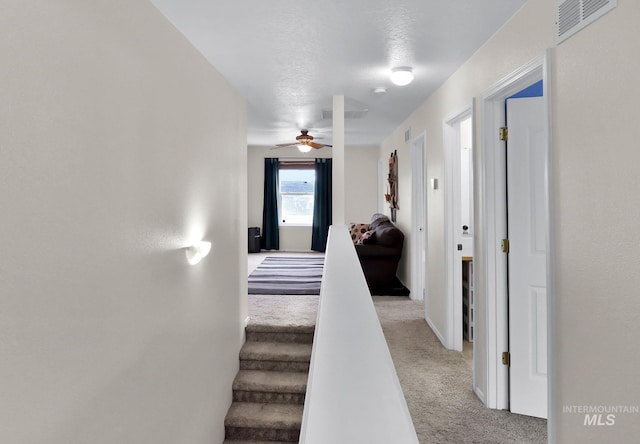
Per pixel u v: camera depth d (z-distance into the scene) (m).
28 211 1.01
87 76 1.24
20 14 0.98
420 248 5.45
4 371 0.95
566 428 1.87
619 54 1.50
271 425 2.85
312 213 9.17
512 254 2.69
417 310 5.05
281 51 3.04
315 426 0.52
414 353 3.73
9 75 0.95
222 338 2.79
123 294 1.45
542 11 2.05
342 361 0.71
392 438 0.49
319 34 2.72
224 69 3.48
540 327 2.64
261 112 5.25
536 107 2.63
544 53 2.00
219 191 2.68
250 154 8.97
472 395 2.97
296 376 3.24
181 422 2.01
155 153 1.70
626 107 1.47
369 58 3.18
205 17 2.46
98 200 1.30
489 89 2.70
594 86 1.65
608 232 1.58
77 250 1.20
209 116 2.44
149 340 1.66
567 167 1.85
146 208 1.62
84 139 1.23
